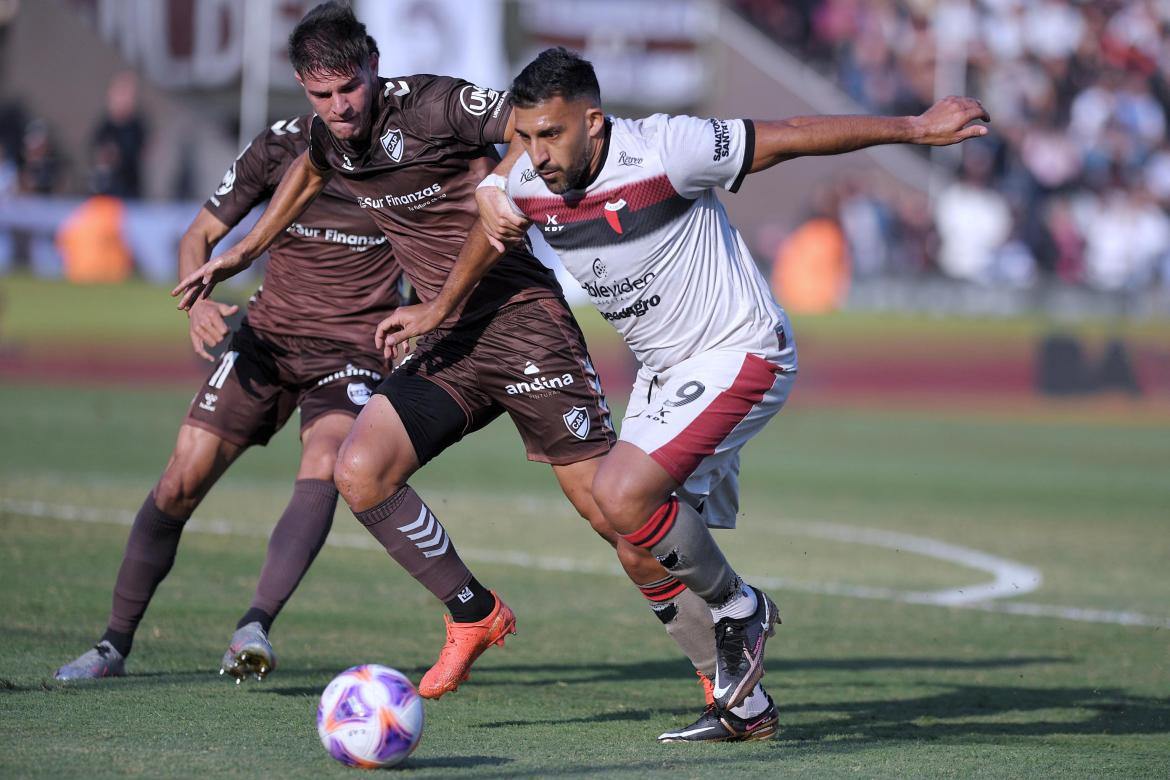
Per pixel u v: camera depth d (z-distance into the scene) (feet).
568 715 53.26
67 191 245.65
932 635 77.97
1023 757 47.75
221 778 39.32
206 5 244.01
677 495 49.55
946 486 161.58
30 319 230.07
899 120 45.47
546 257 237.86
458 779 40.42
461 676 50.96
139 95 245.86
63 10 244.83
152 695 51.75
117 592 56.44
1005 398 261.65
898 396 261.65
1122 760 47.96
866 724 54.80
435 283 55.21
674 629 50.85
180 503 57.36
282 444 176.55
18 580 77.25
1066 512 140.87
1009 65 306.55
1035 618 84.12
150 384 232.12
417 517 50.08
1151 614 86.58
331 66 49.90
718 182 45.83
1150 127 315.99
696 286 47.19
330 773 40.45
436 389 52.11
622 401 229.66
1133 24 317.42
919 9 298.56
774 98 279.90
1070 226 301.22
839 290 270.67
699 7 271.69
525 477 155.12
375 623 72.74
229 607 74.28
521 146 48.03
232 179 60.23
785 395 49.42
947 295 278.26
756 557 106.01
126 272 243.40
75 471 134.00
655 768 43.09
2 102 243.60
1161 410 261.85
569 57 43.78
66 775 39.06
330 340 60.85
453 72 250.78
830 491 153.07
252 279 221.46
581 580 92.02
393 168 52.80
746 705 48.70
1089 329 271.08
